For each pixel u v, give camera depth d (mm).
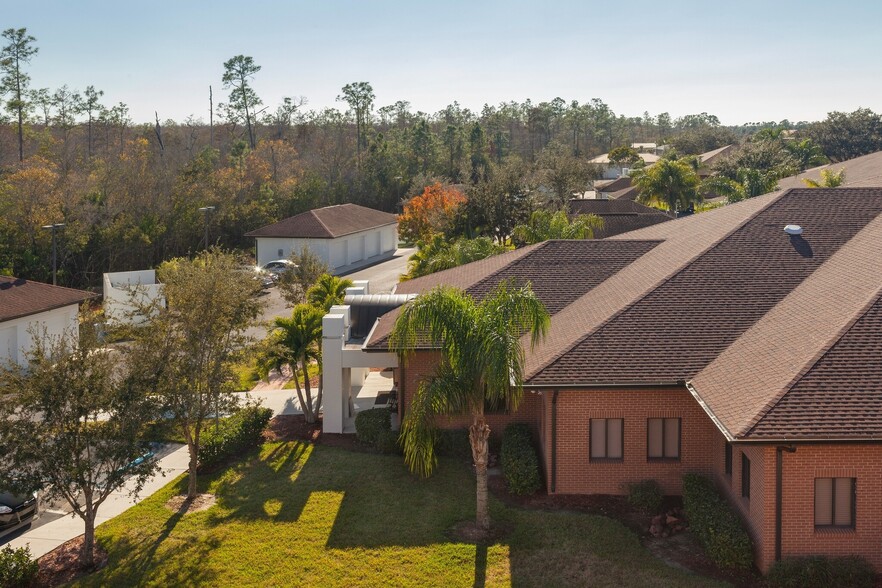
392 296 29031
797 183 56688
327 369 25594
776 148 80188
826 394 15828
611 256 29234
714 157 114062
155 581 16422
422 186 92062
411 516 19078
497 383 16672
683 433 19797
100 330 20172
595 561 16562
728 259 24469
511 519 18734
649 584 15516
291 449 24312
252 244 73688
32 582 16578
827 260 24172
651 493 19125
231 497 20688
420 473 21719
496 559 16828
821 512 15828
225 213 71438
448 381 17250
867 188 28531
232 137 113625
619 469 19984
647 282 24125
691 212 72875
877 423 15094
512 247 49438
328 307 31031
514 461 20312
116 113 95125
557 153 100625
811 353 17172
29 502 19594
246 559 17250
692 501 18016
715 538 16094
